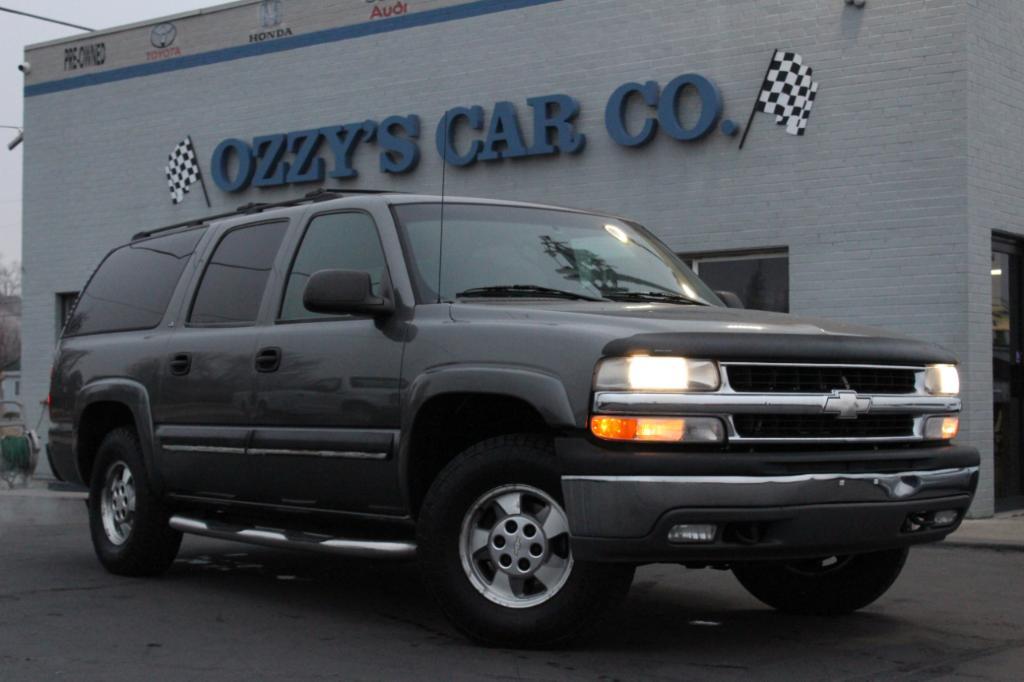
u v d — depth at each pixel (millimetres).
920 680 5211
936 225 12109
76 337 8688
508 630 5500
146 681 5164
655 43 13898
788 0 13008
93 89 19250
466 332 5777
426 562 5680
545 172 14703
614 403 5160
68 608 6844
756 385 5301
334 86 16656
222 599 7129
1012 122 12672
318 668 5371
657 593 7398
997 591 7605
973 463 6016
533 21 14836
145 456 7621
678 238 13711
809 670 5371
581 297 6340
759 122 13180
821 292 12773
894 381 5754
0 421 17484
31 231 19875
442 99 15602
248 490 6926
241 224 7516
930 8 12164
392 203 6547
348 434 6219
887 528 5512
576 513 5203
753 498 5102
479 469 5543
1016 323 13156
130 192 18828
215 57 17891
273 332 6789
